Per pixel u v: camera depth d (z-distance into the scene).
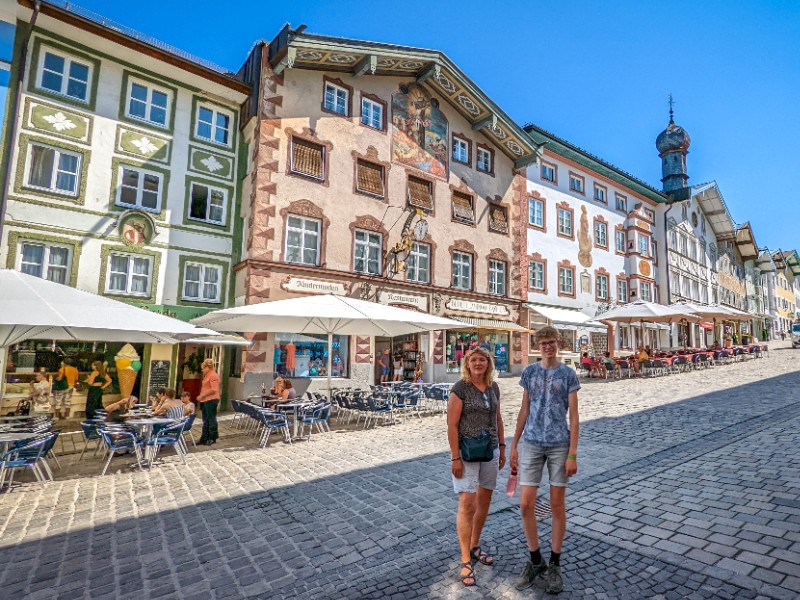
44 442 6.87
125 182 14.17
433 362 19.97
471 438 3.74
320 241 17.06
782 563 3.72
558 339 3.83
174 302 14.75
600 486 6.00
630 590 3.49
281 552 4.44
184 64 15.09
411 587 3.69
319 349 16.92
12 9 12.32
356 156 18.36
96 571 4.13
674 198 36.47
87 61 13.73
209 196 15.88
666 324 33.75
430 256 20.55
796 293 77.31
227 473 7.28
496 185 23.84
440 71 20.34
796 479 5.61
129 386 13.66
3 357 11.86
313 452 8.64
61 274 12.95
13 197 12.24
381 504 5.73
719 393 13.99
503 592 3.54
